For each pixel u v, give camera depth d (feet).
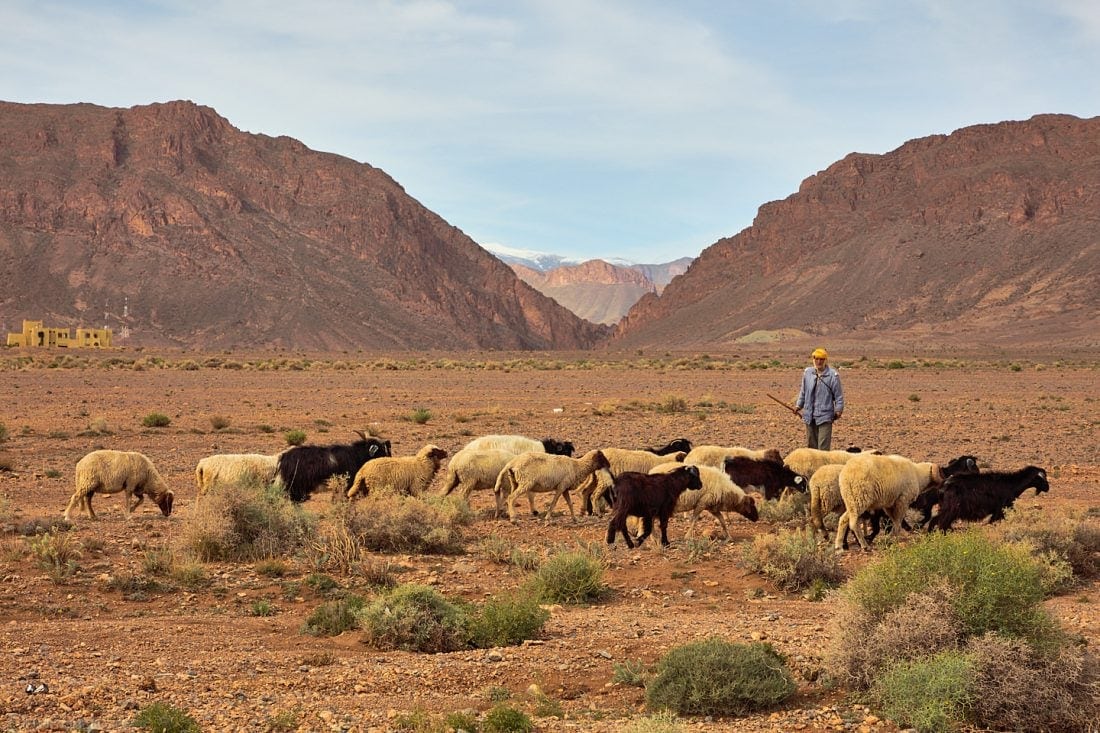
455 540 53.72
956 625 29.81
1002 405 162.71
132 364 296.10
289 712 27.94
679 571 48.32
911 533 56.59
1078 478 81.10
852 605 31.71
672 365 333.01
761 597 44.27
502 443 65.72
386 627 35.96
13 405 146.41
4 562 46.42
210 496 51.44
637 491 52.85
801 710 29.01
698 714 29.09
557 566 44.11
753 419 134.72
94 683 30.30
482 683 31.76
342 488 60.90
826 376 65.21
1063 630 31.55
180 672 31.91
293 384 209.77
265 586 44.50
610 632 37.47
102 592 42.70
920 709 27.45
